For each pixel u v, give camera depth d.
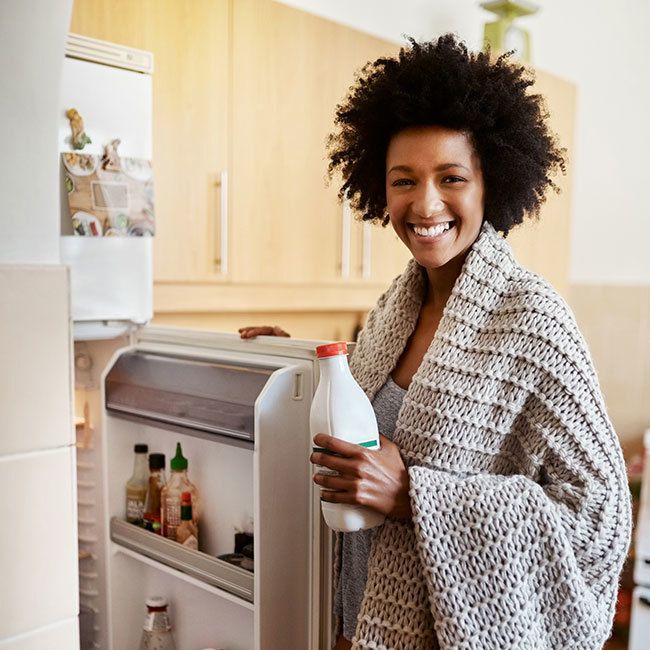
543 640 0.97
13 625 1.09
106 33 1.66
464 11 2.84
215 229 1.91
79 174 1.40
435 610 0.95
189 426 1.26
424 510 0.95
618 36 3.33
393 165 1.05
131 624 1.49
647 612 2.12
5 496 1.07
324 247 2.20
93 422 1.59
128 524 1.42
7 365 1.07
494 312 1.03
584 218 3.27
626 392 3.45
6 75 1.05
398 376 1.14
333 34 2.14
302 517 1.20
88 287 1.43
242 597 1.19
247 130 1.95
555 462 0.99
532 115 1.10
